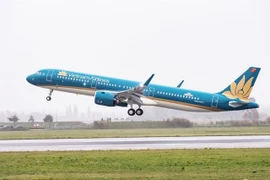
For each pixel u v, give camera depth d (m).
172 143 130.38
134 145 124.62
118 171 78.38
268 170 77.62
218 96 158.00
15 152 108.06
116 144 128.75
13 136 182.88
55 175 74.81
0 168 83.00
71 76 162.00
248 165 83.69
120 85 158.38
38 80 164.25
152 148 115.06
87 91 160.62
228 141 136.00
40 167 83.75
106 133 197.50
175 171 77.81
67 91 163.50
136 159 92.00
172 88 159.12
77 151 108.19
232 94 158.62
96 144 129.75
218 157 94.00
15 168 82.94
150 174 74.69
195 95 157.88
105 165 85.06
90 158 94.12
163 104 159.00
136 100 158.62
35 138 164.38
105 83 159.12
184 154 99.25
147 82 153.00
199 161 88.81
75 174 75.69
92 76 161.12
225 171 77.31
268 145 120.62
